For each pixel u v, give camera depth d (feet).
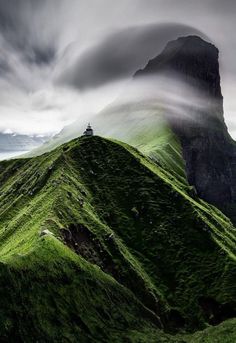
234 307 515.50
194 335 465.47
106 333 383.45
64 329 348.79
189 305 524.52
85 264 447.42
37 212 550.77
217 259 583.99
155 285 545.03
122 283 510.17
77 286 404.16
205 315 513.45
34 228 490.49
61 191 586.45
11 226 552.00
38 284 363.35
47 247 415.64
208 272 566.77
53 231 478.18
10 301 324.19
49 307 355.15
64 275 400.26
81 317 377.09
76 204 581.53
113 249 543.80
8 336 300.40
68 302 378.12
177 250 601.62
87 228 541.75
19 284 342.44
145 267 570.46
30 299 343.05
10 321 310.65
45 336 327.06
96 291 424.05
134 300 474.90
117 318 418.92
